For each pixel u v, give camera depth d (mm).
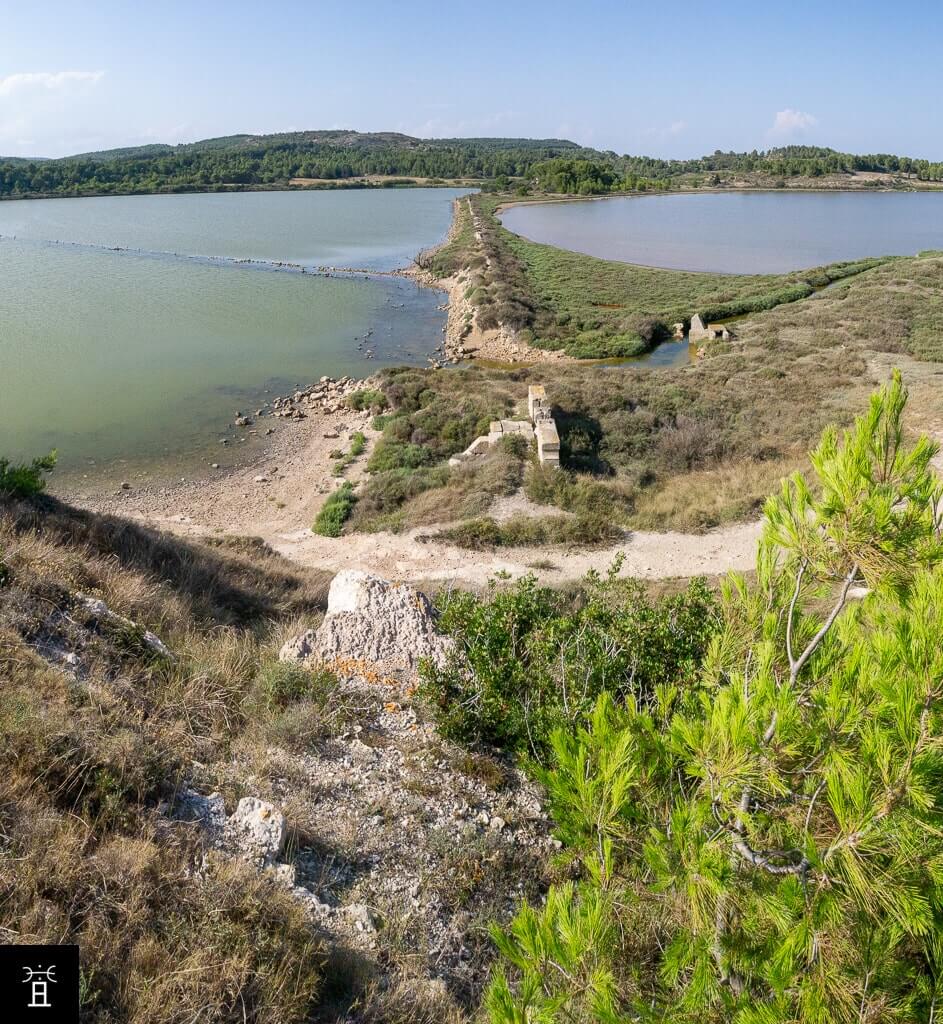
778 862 3596
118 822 5332
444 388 38562
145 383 42906
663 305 60969
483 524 21891
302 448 33969
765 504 4414
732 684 3980
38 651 7133
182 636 9375
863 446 3719
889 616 3830
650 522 21875
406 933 5336
